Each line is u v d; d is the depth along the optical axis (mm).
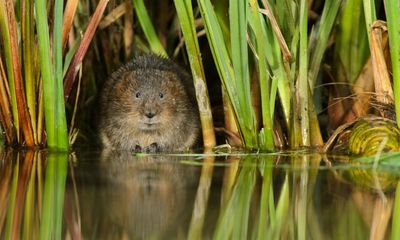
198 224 6906
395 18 9641
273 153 10773
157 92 12008
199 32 12180
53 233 6613
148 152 11703
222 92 11812
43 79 10578
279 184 8570
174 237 6496
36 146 11234
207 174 9227
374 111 11523
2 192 8203
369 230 6668
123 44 13344
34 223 6949
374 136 10359
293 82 11016
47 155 10734
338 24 11578
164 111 11984
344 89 11734
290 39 10898
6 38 10711
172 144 12195
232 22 10219
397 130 10367
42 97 11039
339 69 11711
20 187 8477
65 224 6875
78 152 11484
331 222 6957
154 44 12602
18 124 11156
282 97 11203
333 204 7625
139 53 13484
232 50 10406
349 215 7184
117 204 7625
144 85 12055
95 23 10977
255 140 11039
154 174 9234
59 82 10570
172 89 12109
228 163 10055
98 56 13164
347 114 11742
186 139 12266
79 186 8469
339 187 8367
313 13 12125
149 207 7445
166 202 7668
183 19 10938
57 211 7355
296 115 11109
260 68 10445
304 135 11211
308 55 11188
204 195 8047
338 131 10938
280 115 11680
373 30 10484
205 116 11547
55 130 10844
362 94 11328
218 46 10609
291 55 10695
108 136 12266
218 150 11281
